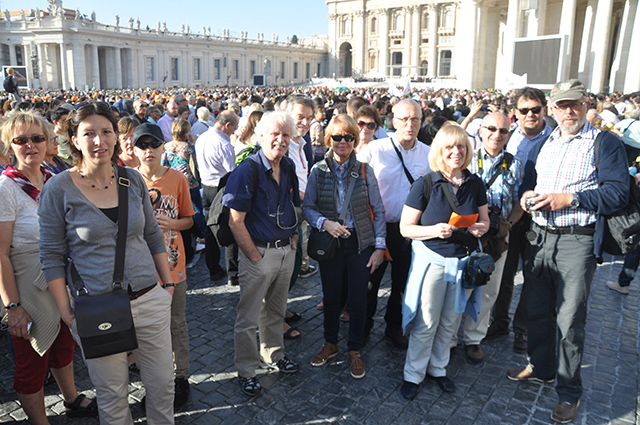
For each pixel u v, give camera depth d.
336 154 3.90
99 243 2.50
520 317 4.47
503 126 3.92
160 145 3.44
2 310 3.23
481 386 3.88
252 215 3.52
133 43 68.00
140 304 2.67
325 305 4.11
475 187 3.61
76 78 62.09
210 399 3.68
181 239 3.66
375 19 79.19
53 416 3.49
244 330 3.65
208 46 78.25
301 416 3.48
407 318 3.70
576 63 41.72
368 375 4.04
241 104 11.95
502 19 45.47
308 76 96.69
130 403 3.63
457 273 3.51
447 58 73.00
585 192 3.24
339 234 3.74
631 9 30.09
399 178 4.29
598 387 3.86
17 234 2.94
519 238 4.41
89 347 2.39
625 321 5.06
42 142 3.04
